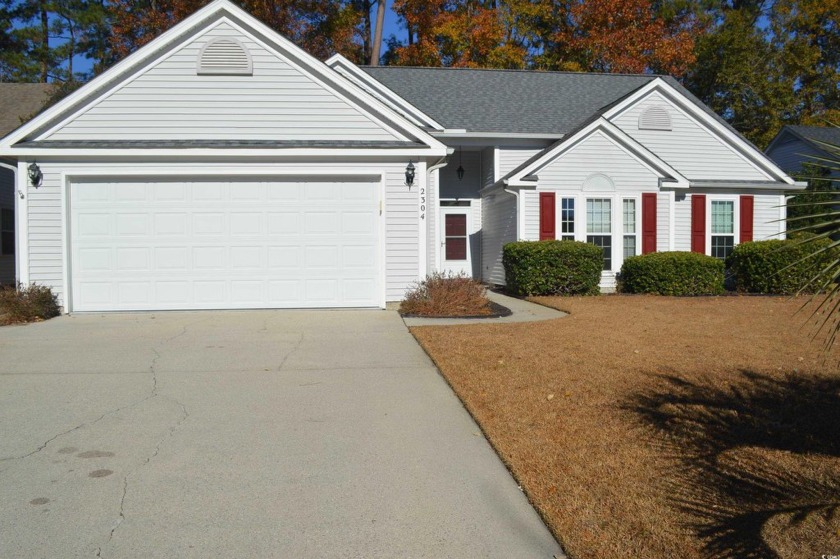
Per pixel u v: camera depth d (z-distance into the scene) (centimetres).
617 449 521
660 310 1252
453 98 1969
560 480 466
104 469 493
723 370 751
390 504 439
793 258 1549
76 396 676
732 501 430
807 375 727
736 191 1788
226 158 1223
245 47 1251
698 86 3362
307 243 1249
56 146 1188
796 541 377
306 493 455
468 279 1287
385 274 1261
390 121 1270
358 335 990
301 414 620
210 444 544
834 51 3275
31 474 483
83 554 374
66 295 1202
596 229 1645
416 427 586
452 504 439
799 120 3177
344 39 2997
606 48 2995
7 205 1823
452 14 3050
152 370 780
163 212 1223
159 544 387
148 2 2977
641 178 1653
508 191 1617
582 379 717
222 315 1185
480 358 820
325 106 1268
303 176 1243
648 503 429
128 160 1209
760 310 1253
